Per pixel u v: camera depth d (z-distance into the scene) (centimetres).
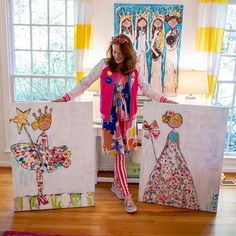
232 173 324
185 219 225
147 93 241
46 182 231
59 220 219
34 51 317
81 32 287
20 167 226
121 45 217
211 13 280
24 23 309
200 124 225
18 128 221
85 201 240
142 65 298
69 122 226
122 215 228
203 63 293
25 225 210
